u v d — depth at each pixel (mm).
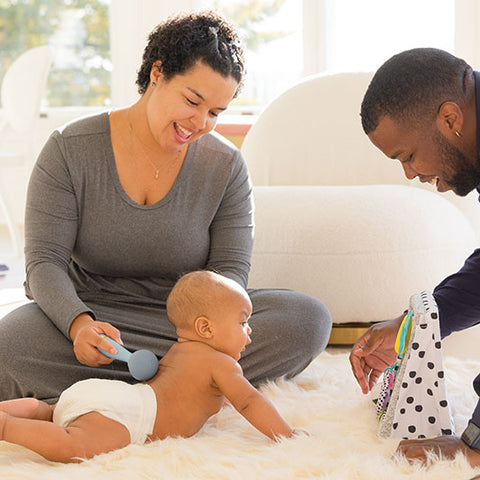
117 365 1595
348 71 2648
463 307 1463
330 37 4461
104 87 5184
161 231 1665
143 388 1371
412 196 2242
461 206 2490
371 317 2119
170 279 1754
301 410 1501
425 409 1360
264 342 1649
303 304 1715
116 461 1242
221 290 1433
